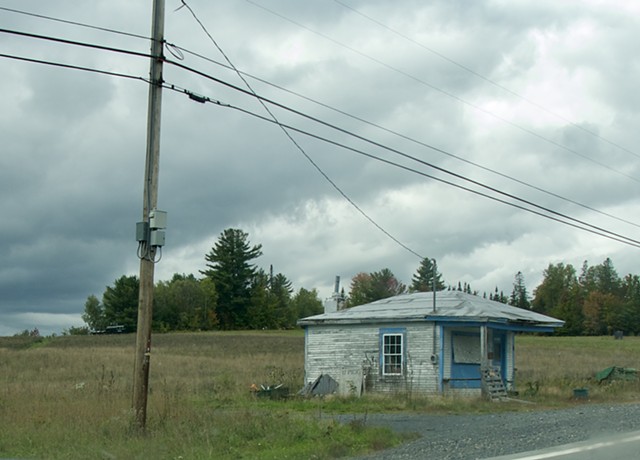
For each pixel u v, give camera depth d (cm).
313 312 13512
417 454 1292
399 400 2480
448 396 2602
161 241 1619
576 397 2714
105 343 8125
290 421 1686
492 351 3033
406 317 2788
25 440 1534
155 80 1673
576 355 6369
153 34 1678
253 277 12112
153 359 5803
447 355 2773
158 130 1672
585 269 13800
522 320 2933
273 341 8319
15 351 6612
